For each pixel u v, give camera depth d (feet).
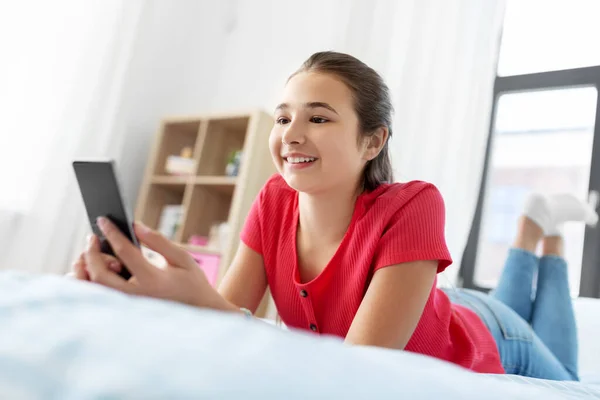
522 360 4.58
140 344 0.71
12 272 1.08
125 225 1.86
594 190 7.17
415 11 7.92
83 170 1.90
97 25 8.23
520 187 14.10
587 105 8.61
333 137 2.73
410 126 7.55
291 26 9.80
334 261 2.89
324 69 2.85
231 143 9.61
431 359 1.07
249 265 3.37
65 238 7.84
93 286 1.06
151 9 9.84
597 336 5.45
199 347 0.73
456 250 7.03
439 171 7.32
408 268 2.66
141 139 9.80
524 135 13.67
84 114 8.04
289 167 2.81
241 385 0.64
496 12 7.57
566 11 8.16
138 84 9.66
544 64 8.11
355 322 2.60
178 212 9.12
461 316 3.97
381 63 7.91
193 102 10.43
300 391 0.66
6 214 7.32
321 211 2.97
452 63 7.59
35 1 7.50
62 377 0.63
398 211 2.82
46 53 7.63
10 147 7.30
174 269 1.88
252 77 9.98
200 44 10.78
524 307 5.65
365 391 0.70
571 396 1.75
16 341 0.69
